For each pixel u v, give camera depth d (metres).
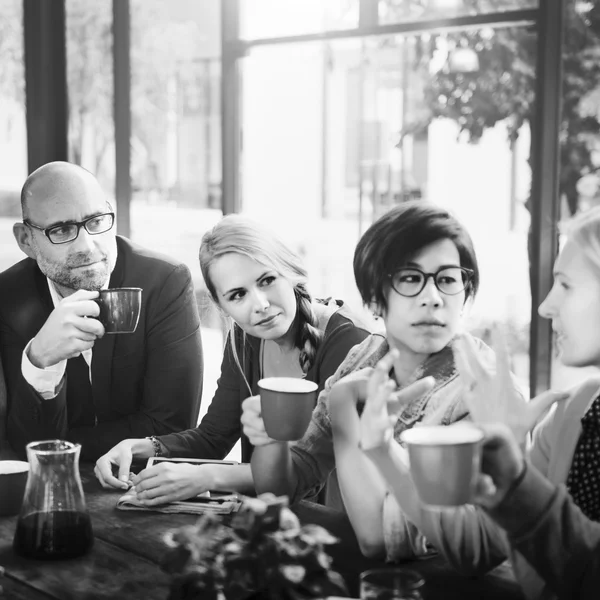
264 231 1.90
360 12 3.34
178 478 1.70
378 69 3.58
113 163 3.81
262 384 1.45
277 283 1.88
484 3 3.11
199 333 2.43
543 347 2.95
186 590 1.04
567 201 3.35
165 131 3.74
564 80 3.27
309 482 1.72
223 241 1.87
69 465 1.45
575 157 3.34
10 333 2.31
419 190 3.65
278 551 0.99
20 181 3.81
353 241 3.76
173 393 2.33
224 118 3.61
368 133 3.67
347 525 1.61
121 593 1.30
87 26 3.78
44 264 2.29
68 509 1.44
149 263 2.40
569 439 1.40
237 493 1.68
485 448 1.17
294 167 3.71
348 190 3.74
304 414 1.42
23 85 3.80
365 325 2.07
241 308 1.88
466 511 1.36
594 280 1.34
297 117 3.68
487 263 3.69
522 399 1.31
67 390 2.33
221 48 3.58
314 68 3.63
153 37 3.71
